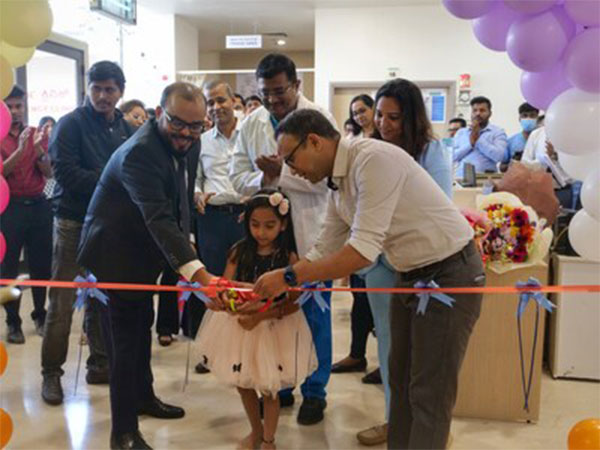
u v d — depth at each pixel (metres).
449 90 7.16
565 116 1.83
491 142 4.88
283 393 2.57
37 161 3.35
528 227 2.37
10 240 3.32
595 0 1.69
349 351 3.30
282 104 2.27
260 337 2.04
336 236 1.76
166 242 1.80
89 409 2.54
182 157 1.96
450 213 1.56
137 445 2.04
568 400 2.67
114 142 2.79
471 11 1.96
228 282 1.82
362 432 2.27
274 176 2.25
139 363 2.38
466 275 1.56
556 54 1.84
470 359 2.47
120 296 1.92
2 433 1.58
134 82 7.77
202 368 2.97
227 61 10.42
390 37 7.18
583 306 2.83
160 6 7.22
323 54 7.32
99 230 1.92
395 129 2.01
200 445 2.23
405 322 1.75
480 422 2.46
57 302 2.66
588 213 1.98
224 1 7.00
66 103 5.02
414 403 1.58
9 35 1.67
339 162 1.51
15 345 3.35
